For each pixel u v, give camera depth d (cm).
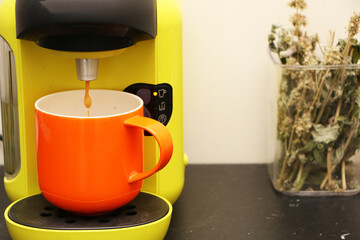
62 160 52
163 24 57
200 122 84
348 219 68
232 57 81
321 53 77
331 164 73
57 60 59
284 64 72
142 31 51
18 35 52
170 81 60
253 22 80
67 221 54
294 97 71
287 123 72
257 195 75
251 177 82
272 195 75
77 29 48
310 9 79
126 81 60
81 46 50
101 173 52
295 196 75
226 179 81
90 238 52
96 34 49
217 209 71
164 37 58
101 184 53
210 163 86
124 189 54
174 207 71
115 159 53
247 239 62
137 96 58
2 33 57
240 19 80
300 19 72
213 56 81
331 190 74
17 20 51
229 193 76
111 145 52
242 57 81
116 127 52
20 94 58
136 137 54
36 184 61
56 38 50
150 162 61
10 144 61
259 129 85
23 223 54
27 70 58
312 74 70
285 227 66
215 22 80
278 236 63
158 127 52
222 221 67
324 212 70
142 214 56
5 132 61
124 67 59
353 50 70
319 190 75
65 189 53
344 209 71
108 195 53
